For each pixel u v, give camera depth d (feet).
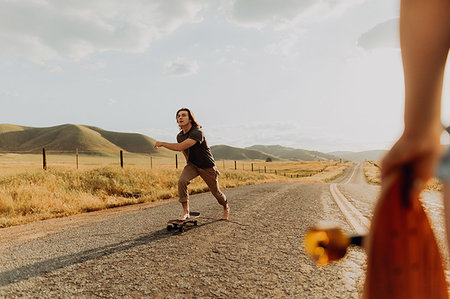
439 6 0.98
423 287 0.92
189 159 14.28
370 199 22.85
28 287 7.42
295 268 8.29
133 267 8.66
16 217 19.62
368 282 0.97
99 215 19.38
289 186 39.24
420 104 0.98
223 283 7.43
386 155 0.96
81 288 7.31
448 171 0.88
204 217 16.20
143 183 38.81
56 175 33.96
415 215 0.92
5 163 159.22
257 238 11.53
